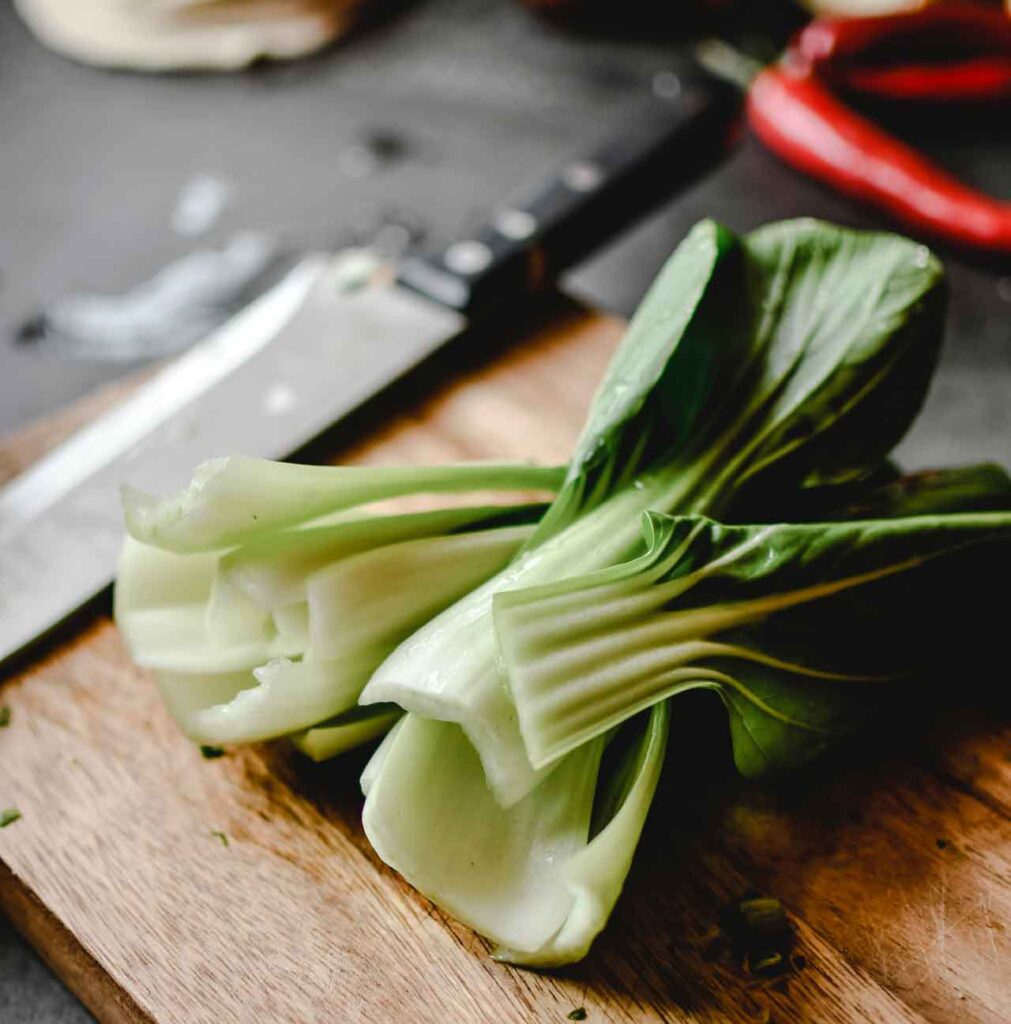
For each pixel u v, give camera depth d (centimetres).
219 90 63
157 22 64
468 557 38
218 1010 36
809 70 58
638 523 38
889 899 37
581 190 50
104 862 38
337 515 39
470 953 36
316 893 37
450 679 35
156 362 52
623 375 39
